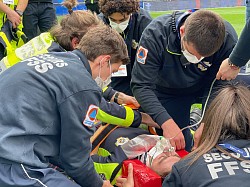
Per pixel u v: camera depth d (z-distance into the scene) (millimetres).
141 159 2111
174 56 2309
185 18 2213
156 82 2525
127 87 2994
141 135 2197
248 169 1295
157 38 2254
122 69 2830
